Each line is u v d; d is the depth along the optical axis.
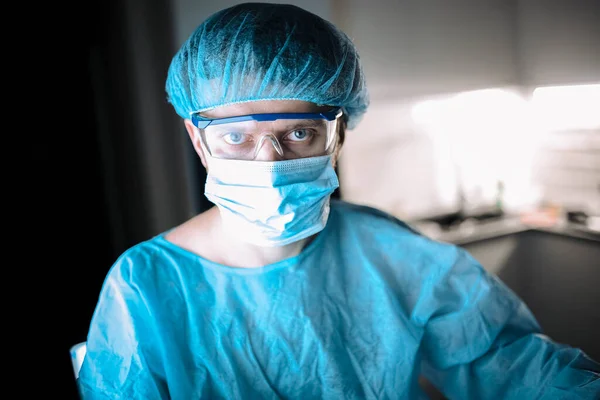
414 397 0.91
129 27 1.32
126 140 1.36
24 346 1.26
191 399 0.75
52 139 1.26
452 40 1.96
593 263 1.94
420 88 1.98
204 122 0.74
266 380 0.79
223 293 0.80
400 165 2.10
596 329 1.93
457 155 2.18
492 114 2.16
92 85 1.30
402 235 0.94
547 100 2.16
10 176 1.22
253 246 0.83
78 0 1.25
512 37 2.04
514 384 0.85
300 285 0.84
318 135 0.78
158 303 0.78
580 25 2.00
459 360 0.89
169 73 0.81
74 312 1.31
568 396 0.78
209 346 0.78
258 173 0.74
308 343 0.81
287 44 0.71
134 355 0.75
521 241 2.18
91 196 1.33
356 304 0.87
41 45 1.22
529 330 0.92
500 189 2.28
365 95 0.89
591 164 2.08
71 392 1.29
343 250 0.91
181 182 1.43
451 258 0.92
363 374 0.84
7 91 1.20
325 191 0.78
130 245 1.39
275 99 0.74
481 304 0.89
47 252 1.28
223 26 0.73
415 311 0.89
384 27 1.81
